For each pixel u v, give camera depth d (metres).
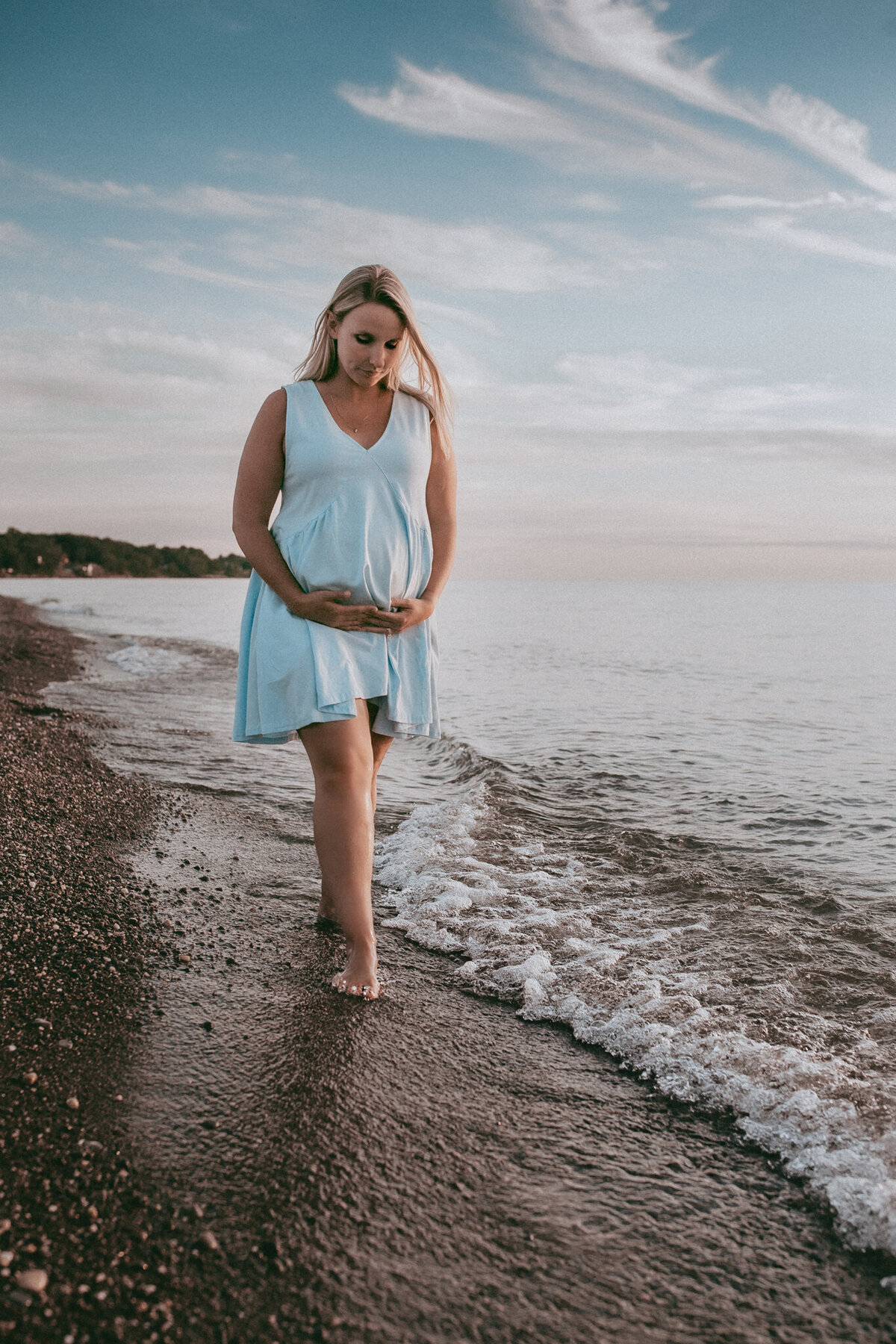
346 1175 1.74
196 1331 1.33
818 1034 2.45
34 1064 2.03
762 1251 1.61
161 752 6.50
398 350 2.55
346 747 2.51
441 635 25.14
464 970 2.90
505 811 5.10
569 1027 2.53
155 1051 2.16
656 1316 1.44
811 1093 2.10
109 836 4.02
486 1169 1.81
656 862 4.17
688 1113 2.08
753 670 15.76
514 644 21.95
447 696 11.59
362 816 2.57
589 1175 1.82
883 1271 1.57
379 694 2.57
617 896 3.69
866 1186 1.77
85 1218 1.55
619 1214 1.70
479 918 3.36
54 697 9.55
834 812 5.32
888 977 2.84
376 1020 2.44
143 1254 1.48
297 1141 1.83
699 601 59.12
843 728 9.10
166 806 4.73
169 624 28.22
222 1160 1.75
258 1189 1.67
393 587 2.59
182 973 2.64
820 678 14.40
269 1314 1.38
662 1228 1.66
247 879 3.62
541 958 2.94
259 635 2.57
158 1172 1.70
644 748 7.67
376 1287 1.46
